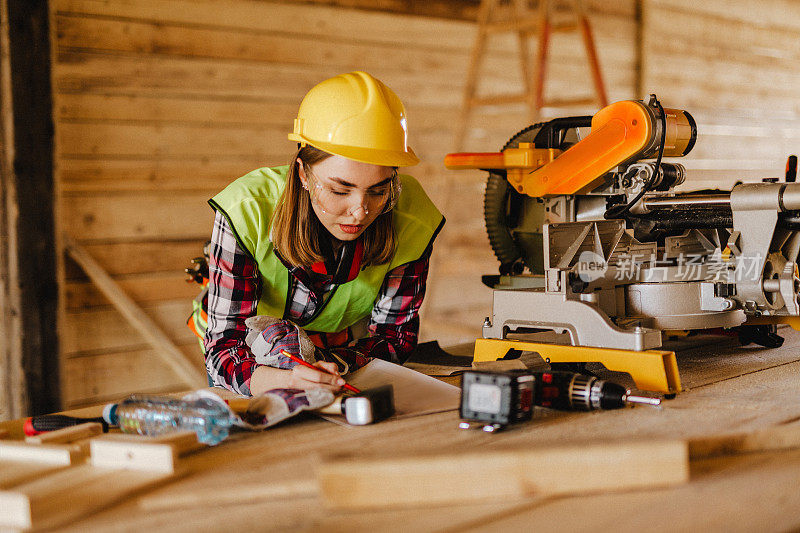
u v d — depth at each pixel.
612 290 1.47
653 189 1.49
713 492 0.86
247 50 4.02
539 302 1.43
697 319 1.46
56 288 3.34
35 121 3.23
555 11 5.27
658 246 1.59
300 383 1.24
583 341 1.36
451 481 0.85
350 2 4.34
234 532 0.79
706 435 1.00
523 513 0.82
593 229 1.44
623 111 1.42
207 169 3.98
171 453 0.95
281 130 4.20
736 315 1.50
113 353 3.79
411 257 1.60
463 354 1.76
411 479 0.85
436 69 4.74
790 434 1.01
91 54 3.59
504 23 4.45
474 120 4.98
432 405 1.23
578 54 5.48
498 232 1.76
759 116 7.02
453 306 5.00
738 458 0.97
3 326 3.34
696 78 6.42
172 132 3.85
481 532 0.78
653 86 6.04
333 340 1.73
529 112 4.38
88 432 1.12
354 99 1.33
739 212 1.41
